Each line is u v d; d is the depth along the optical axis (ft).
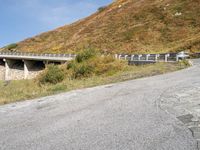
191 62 79.97
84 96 39.78
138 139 19.97
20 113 32.40
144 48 179.32
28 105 37.42
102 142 19.93
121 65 84.64
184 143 18.69
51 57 187.93
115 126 23.34
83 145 19.67
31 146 20.40
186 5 216.33
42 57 195.52
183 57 84.79
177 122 23.07
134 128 22.39
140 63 95.35
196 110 26.00
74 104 34.40
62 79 80.18
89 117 26.99
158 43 181.37
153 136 20.34
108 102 33.12
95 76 77.71
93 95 39.70
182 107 27.48
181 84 40.60
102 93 40.52
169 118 24.29
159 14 221.87
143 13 236.63
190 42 140.15
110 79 59.62
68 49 227.81
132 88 41.93
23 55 216.95
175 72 59.31
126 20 238.89
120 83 50.31
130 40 199.21
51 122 26.61
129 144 19.16
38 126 25.67
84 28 271.49
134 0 288.71
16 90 65.57
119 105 30.78
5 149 20.29
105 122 24.76
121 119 25.21
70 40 257.14
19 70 228.84
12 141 21.99
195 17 195.31
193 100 29.86
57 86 56.34
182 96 32.22
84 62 87.66
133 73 65.16
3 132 24.80
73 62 91.04
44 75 82.07
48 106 35.09
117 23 242.17
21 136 23.07
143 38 195.31
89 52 93.61
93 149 18.83
